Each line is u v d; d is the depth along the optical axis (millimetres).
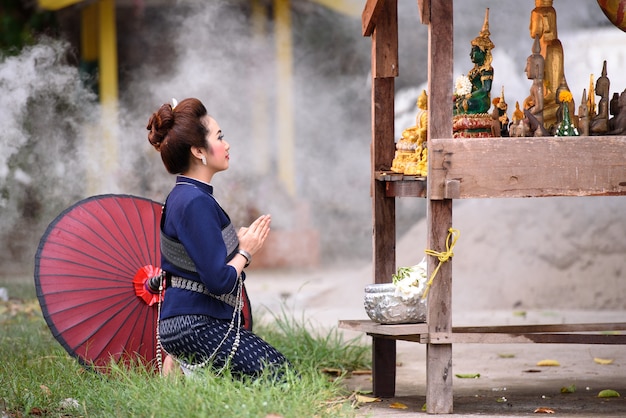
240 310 6879
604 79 7141
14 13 25484
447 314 6797
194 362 6770
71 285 7660
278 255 23516
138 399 6320
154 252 7898
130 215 7992
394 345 7883
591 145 6773
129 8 26469
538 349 10898
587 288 14250
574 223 15117
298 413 5938
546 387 8336
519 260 14914
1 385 7254
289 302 15742
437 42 6730
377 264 7918
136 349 7660
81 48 25266
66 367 7926
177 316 6738
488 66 7223
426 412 6871
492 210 15945
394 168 7789
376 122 7984
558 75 7270
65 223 7863
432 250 6777
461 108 7262
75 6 25000
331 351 9711
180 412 5926
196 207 6629
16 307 13930
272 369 6691
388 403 7539
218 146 6922
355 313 14078
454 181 6695
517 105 7375
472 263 15047
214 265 6520
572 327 7531
